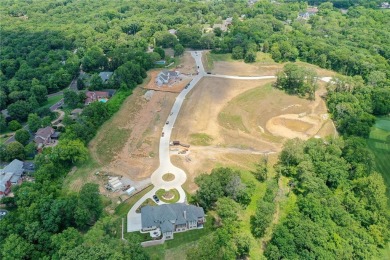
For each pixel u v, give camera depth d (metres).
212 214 131.38
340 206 130.00
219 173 137.00
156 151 170.00
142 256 101.62
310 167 146.62
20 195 125.88
